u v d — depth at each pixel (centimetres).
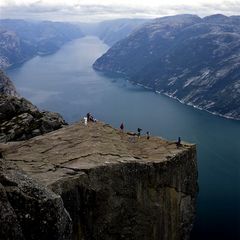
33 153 6662
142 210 6744
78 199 5622
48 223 3428
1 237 3002
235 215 18175
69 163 6162
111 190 6131
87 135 7594
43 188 3591
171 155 7238
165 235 7338
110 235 6269
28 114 9644
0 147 7119
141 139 8025
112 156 6619
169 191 7225
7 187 3403
